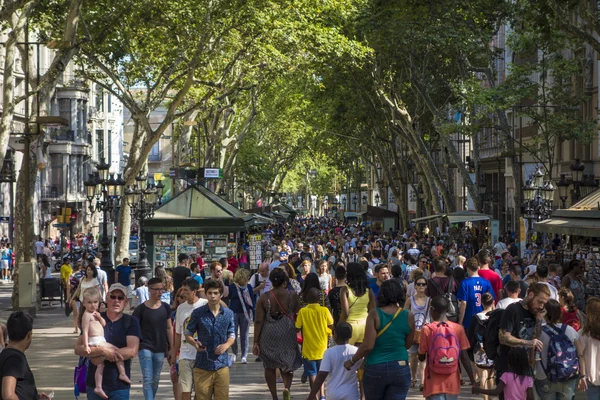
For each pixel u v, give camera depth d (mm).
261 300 14617
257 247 40062
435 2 36250
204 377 12758
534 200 37375
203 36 33719
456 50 41562
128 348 11266
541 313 11680
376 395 10906
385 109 53625
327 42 37000
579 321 14031
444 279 16516
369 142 68750
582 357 11812
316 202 194500
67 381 18078
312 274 16141
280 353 14531
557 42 37719
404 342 10992
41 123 29828
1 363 9062
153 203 39375
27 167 30516
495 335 12039
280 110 64938
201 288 16750
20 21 26422
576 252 27234
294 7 35656
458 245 45125
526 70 38875
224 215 40188
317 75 54875
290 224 102500
